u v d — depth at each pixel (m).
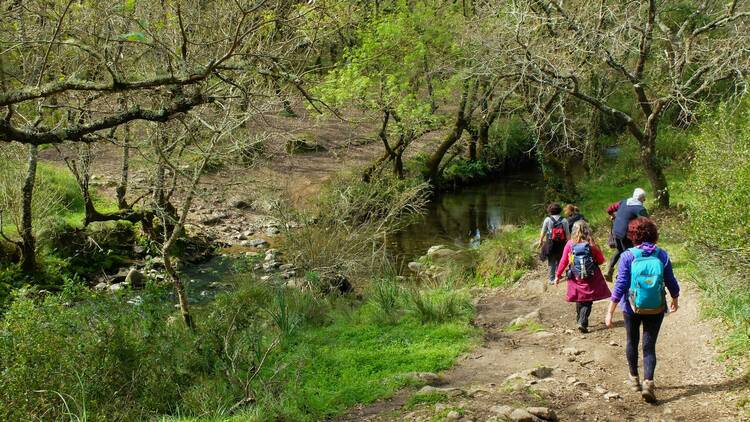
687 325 7.70
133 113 5.04
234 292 10.57
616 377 6.56
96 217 13.09
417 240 17.23
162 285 8.85
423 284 12.61
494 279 12.62
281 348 8.44
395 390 6.68
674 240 11.21
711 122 10.07
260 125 10.69
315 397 6.59
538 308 10.18
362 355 8.02
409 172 21.77
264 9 6.49
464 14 18.59
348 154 23.19
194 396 6.64
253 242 16.83
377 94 17.84
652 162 13.33
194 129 8.30
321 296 11.21
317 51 8.52
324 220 12.72
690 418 5.27
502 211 20.06
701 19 15.04
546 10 12.80
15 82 8.41
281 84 7.54
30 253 12.31
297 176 19.42
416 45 17.81
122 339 6.67
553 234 11.12
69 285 7.48
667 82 13.84
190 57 6.69
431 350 8.05
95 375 6.15
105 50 5.68
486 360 7.64
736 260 7.49
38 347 5.96
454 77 17.59
